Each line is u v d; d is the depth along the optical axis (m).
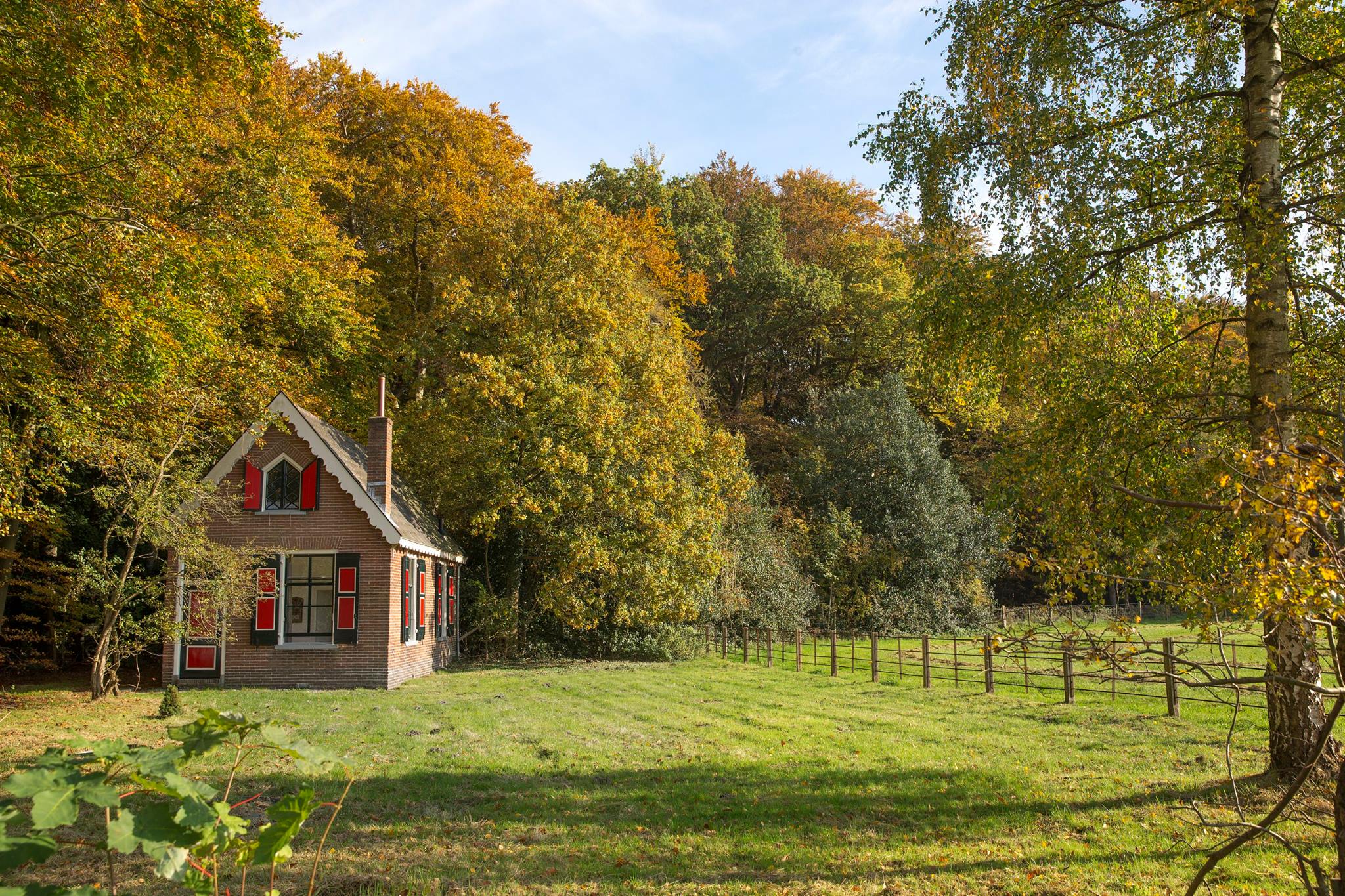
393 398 31.50
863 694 18.22
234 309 18.00
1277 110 9.59
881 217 54.09
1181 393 9.61
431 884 6.59
